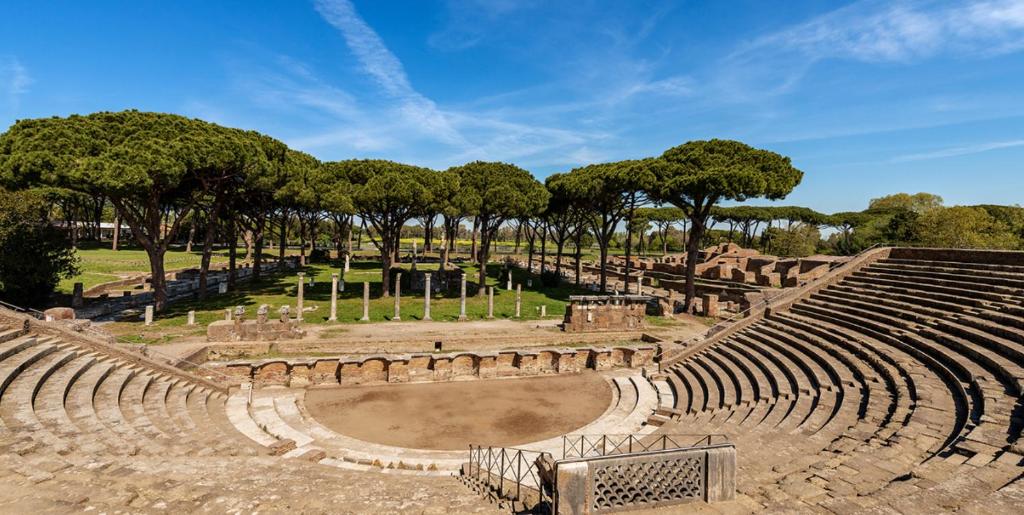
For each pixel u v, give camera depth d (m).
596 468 7.55
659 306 38.31
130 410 15.87
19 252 28.38
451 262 78.75
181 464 10.67
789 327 25.77
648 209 94.31
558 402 21.66
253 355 25.41
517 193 42.88
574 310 31.20
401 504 8.80
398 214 42.09
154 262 32.19
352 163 41.56
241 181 35.88
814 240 84.94
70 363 17.58
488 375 25.06
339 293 44.34
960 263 26.91
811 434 14.00
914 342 19.19
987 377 14.69
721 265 57.38
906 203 90.75
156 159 26.84
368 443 16.78
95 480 8.95
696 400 21.20
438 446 16.81
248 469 10.75
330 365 23.22
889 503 7.62
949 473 9.38
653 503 7.83
